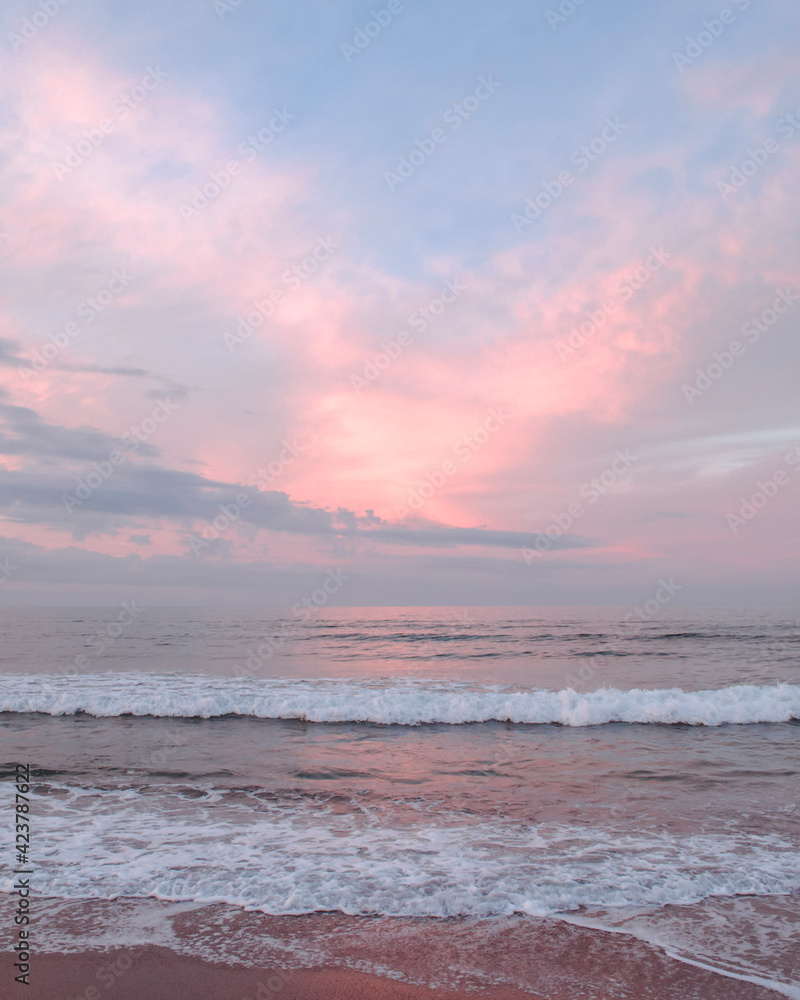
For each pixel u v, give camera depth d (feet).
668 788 28.04
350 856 20.22
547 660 82.12
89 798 26.63
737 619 186.29
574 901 17.10
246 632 138.00
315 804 25.96
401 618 215.92
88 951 14.65
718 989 13.10
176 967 14.01
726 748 35.94
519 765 32.27
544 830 22.75
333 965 14.10
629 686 58.70
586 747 36.29
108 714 45.88
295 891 17.56
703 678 64.23
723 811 24.81
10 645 101.55
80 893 17.57
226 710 45.73
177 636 124.26
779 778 29.58
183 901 17.13
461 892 17.49
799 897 17.35
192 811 24.99
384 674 67.31
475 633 134.31
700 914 16.42
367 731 40.88
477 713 43.96
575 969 13.89
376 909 16.65
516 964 14.11
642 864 19.49
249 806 25.68
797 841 21.52
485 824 23.44
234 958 14.38
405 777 30.01
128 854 20.36
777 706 43.86
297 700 46.19
